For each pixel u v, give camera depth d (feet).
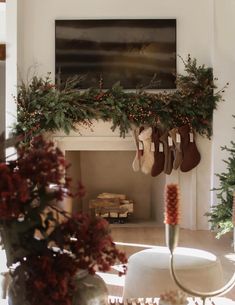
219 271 7.30
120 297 11.09
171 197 4.84
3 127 19.57
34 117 17.98
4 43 16.81
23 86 18.08
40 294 4.18
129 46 19.44
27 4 19.42
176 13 19.48
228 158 17.29
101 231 4.30
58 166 4.25
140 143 18.95
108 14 19.47
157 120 18.72
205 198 19.24
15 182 4.07
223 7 18.58
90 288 4.62
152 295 6.95
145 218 21.98
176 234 4.82
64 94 18.20
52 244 4.32
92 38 19.43
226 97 18.58
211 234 18.33
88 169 22.15
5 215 4.06
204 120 18.79
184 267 7.09
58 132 18.86
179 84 18.81
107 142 19.21
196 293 5.14
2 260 8.07
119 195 21.20
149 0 19.47
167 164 18.92
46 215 4.30
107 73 19.45
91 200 21.08
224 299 10.52
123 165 22.13
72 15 19.47
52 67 19.52
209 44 19.39
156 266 7.14
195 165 18.97
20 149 4.39
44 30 19.47
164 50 19.40
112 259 4.35
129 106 18.52
